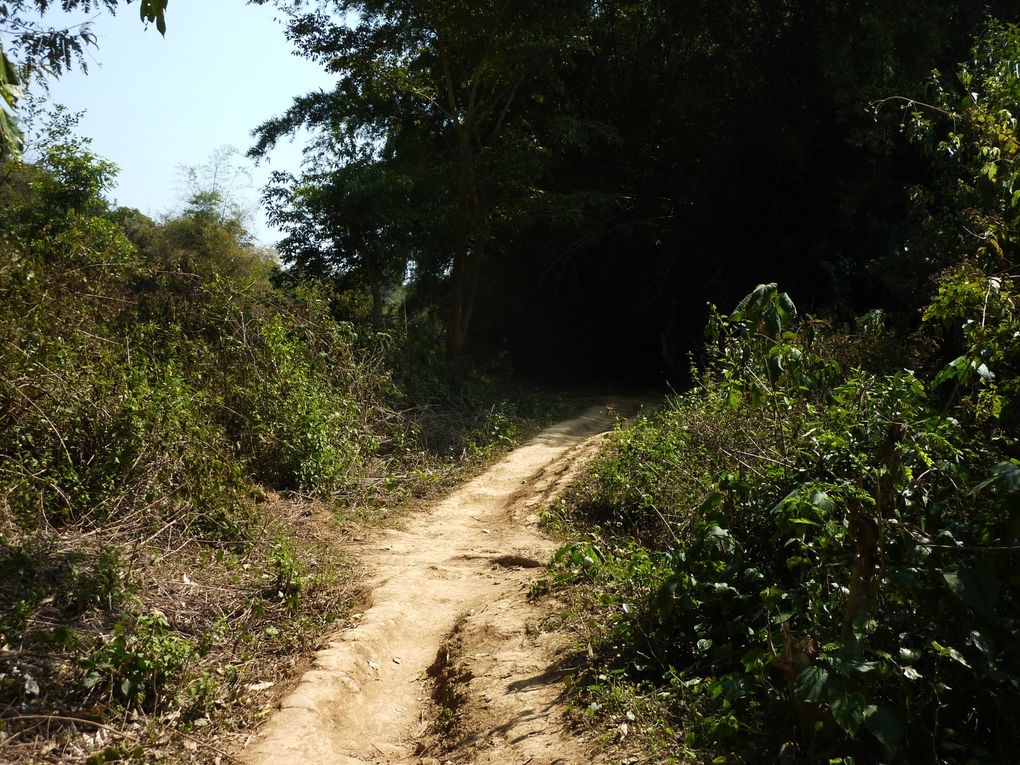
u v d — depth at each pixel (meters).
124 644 5.05
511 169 21.88
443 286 28.78
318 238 21.47
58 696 4.78
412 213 20.83
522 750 4.53
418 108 23.62
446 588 7.72
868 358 11.35
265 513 9.28
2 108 4.06
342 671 5.74
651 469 9.51
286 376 11.62
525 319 28.67
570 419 19.17
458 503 11.30
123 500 7.60
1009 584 4.18
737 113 23.48
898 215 20.23
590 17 24.44
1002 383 5.07
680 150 24.91
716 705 4.56
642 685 5.05
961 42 21.05
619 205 25.42
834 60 20.14
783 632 4.21
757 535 5.67
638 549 6.80
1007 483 3.76
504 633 6.28
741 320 5.58
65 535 6.70
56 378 8.07
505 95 24.08
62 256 10.59
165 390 9.13
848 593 4.68
